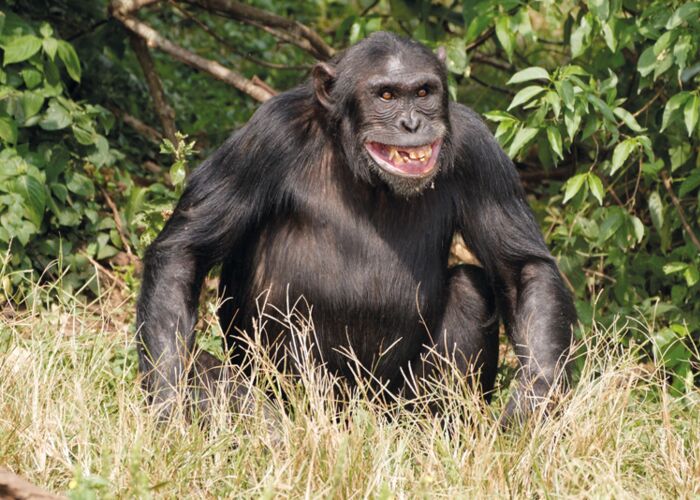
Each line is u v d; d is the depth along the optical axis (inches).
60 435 605.6
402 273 716.0
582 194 906.1
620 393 655.1
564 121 887.1
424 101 690.8
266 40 1354.6
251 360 691.4
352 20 1030.4
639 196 970.1
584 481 579.5
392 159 685.3
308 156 716.7
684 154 900.6
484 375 738.8
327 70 705.0
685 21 844.0
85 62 1061.8
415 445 636.1
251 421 643.5
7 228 868.6
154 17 1302.9
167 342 682.8
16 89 936.3
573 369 777.6
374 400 733.3
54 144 942.4
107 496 502.9
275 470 579.2
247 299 738.2
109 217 981.2
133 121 1104.8
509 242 729.0
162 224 916.6
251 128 717.3
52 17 1056.2
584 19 860.0
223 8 1067.3
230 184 716.0
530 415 655.1
